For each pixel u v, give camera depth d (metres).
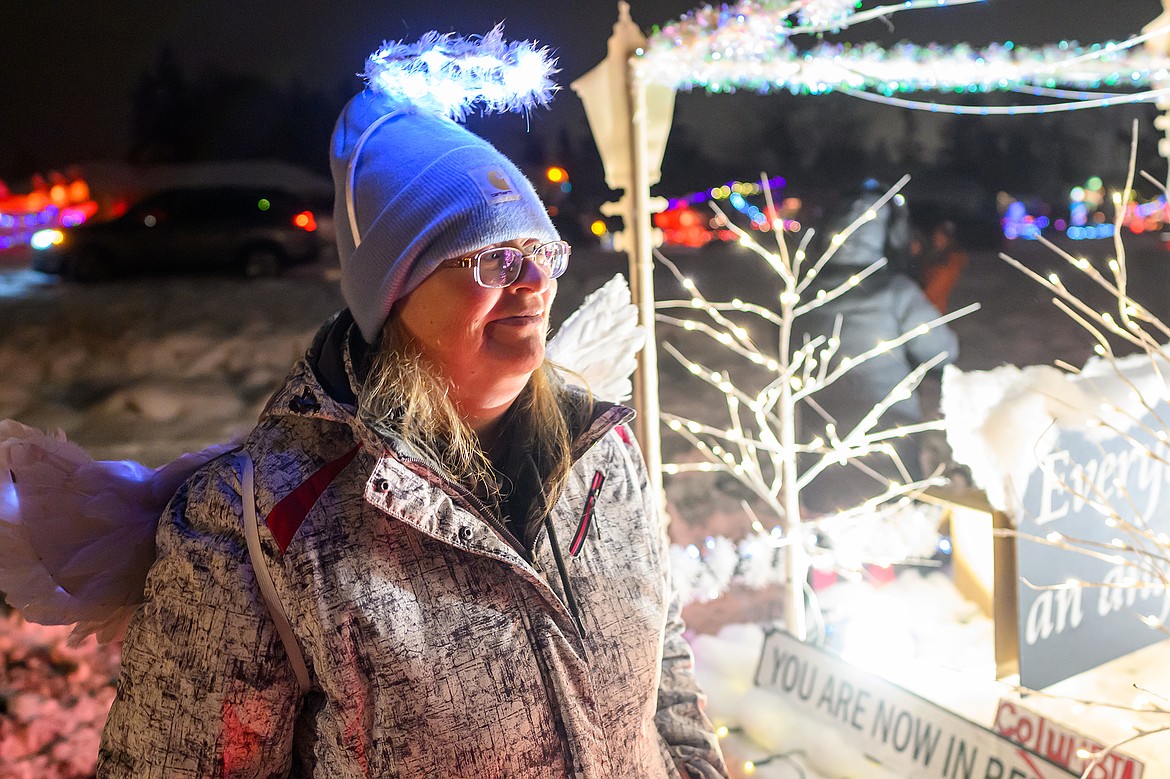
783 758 2.53
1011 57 2.53
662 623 1.36
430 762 1.14
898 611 2.94
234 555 1.14
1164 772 2.10
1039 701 2.46
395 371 1.21
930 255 4.88
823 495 4.41
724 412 6.85
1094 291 11.23
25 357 9.53
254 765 1.17
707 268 15.39
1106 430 2.39
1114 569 2.49
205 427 7.05
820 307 4.35
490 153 1.23
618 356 1.93
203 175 18.55
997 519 2.42
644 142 2.72
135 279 15.49
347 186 1.25
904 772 2.29
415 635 1.15
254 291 14.21
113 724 1.19
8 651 3.66
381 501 1.13
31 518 1.31
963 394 2.42
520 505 1.34
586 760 1.19
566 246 1.27
